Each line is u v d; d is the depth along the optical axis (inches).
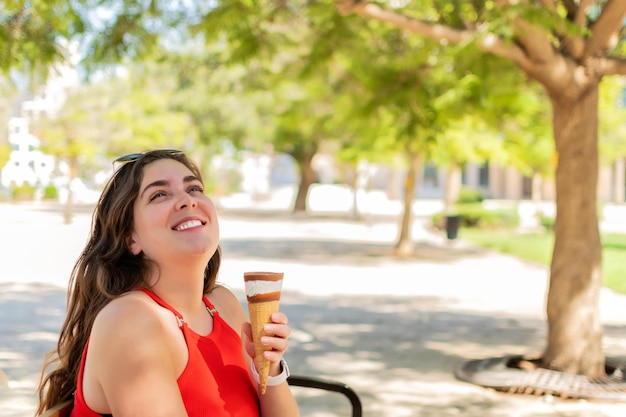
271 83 523.8
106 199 96.0
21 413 213.3
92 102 1198.9
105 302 91.7
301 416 222.2
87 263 95.1
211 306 101.1
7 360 279.3
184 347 90.0
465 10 303.3
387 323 385.1
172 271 93.4
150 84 1295.5
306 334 353.4
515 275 611.2
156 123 1238.9
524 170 826.8
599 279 267.3
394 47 402.9
